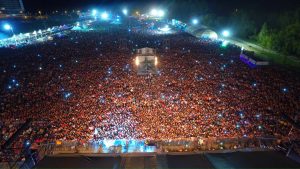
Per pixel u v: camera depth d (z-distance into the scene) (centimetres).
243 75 3309
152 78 3225
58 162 731
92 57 4462
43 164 720
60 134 1848
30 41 6303
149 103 2436
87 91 2789
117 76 3331
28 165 959
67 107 2353
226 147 1662
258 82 3014
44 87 2931
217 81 3069
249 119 2034
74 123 2030
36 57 4484
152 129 1928
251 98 2492
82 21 11312
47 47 5419
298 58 4397
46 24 10719
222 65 3809
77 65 3922
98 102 2477
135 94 2683
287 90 2708
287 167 635
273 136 1733
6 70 3659
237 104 2347
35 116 2136
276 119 2008
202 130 1891
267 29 5731
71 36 6994
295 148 1207
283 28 5466
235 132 1842
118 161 757
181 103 2416
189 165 687
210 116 2114
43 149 1588
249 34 6625
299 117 1973
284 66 3862
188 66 3756
